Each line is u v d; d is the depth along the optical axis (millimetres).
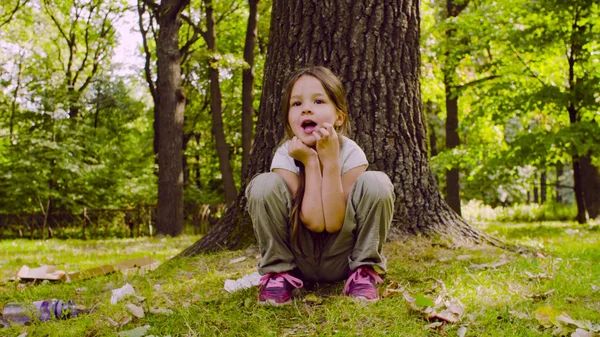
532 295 2609
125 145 22422
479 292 2660
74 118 18125
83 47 23453
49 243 11008
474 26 11039
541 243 5945
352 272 2631
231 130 22469
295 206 2496
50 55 22422
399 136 3832
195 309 2504
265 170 3977
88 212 16375
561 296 2658
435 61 13586
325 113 2529
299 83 2574
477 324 2256
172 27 13539
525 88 10305
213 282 3037
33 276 3973
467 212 19469
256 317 2365
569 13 9570
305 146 2473
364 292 2525
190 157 25312
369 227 2543
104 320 2488
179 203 13641
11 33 20500
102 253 7699
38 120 17578
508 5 10508
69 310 2668
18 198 16531
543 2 9422
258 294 2650
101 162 18484
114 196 18641
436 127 20625
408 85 3910
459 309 2367
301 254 2611
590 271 3264
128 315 2475
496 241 3992
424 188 3908
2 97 18562
